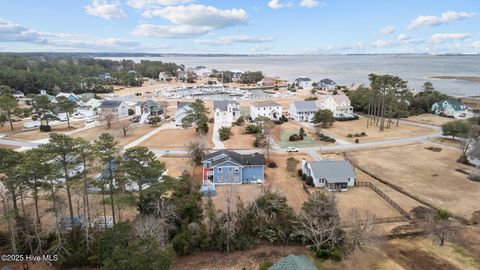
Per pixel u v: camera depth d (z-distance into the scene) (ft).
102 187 104.37
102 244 91.45
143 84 645.92
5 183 95.04
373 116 310.86
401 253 100.17
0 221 106.11
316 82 635.25
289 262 83.56
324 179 152.76
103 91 505.66
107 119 268.82
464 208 131.34
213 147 212.84
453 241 106.52
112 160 111.04
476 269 92.43
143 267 71.31
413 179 163.12
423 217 120.78
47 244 97.71
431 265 94.17
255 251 102.99
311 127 276.21
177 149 207.92
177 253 99.04
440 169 177.47
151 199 106.93
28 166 92.43
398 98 319.68
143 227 91.25
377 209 130.41
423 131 262.88
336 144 224.74
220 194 143.74
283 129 267.59
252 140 229.86
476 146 189.06
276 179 162.61
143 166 107.65
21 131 256.11
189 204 107.55
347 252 98.84
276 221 107.86
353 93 361.51
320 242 99.35
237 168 156.97
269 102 309.83
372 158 196.44
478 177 161.17
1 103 255.70
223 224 104.47
